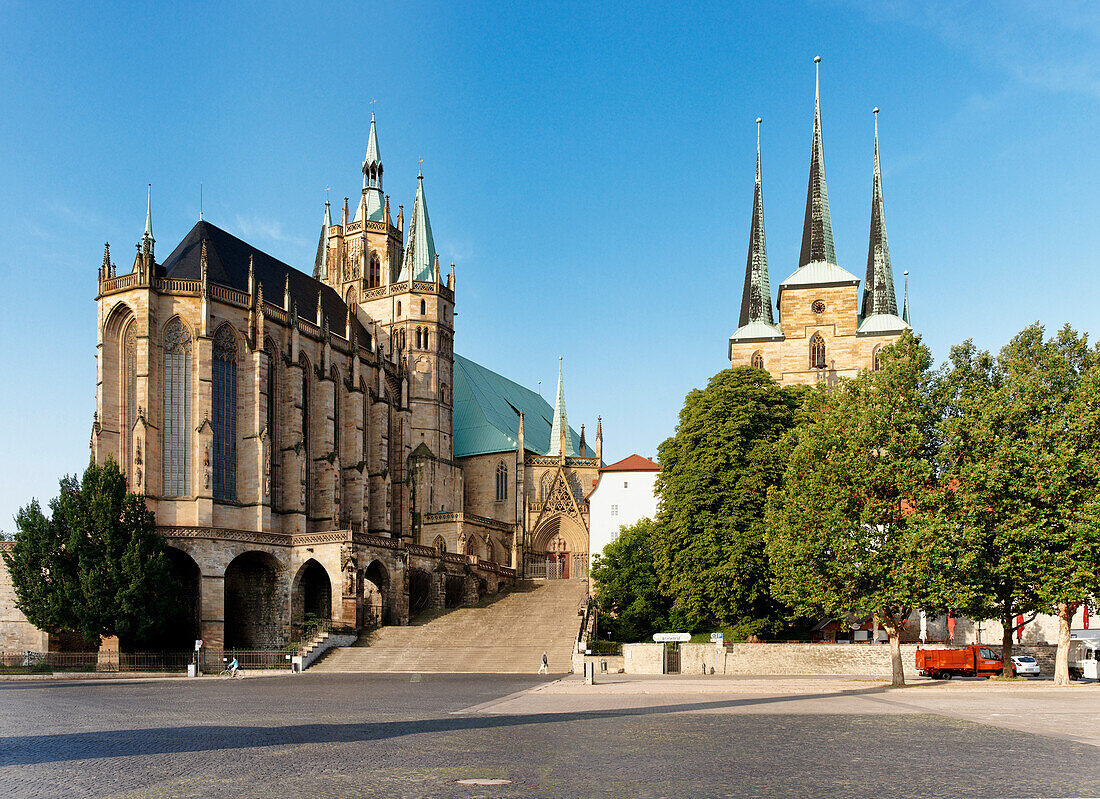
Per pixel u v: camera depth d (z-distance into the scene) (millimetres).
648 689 61812
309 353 126625
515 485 161500
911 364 69188
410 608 118250
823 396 80062
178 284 112062
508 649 95500
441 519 149500
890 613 66188
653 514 128250
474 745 32281
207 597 101500
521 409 191000
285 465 119938
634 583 107938
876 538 66688
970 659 75875
